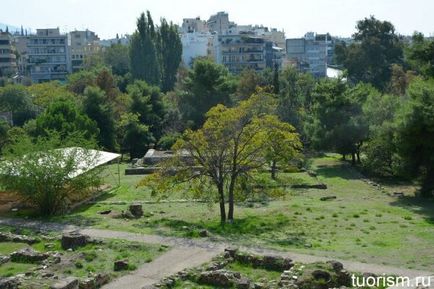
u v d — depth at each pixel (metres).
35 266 25.27
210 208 38.25
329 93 66.44
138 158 76.06
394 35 117.50
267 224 35.12
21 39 190.88
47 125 70.69
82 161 41.25
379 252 26.84
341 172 62.81
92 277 22.45
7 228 34.31
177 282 22.55
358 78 118.12
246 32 179.38
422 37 64.38
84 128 73.44
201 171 36.72
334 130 65.06
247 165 37.19
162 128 85.19
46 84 113.94
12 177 38.50
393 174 58.12
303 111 78.12
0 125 73.94
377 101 65.81
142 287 21.77
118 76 116.31
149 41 107.44
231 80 87.38
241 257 25.22
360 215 38.47
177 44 113.56
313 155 77.19
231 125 36.38
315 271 21.78
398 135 47.25
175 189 39.62
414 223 35.72
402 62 115.31
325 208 41.12
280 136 37.22
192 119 82.50
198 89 82.50
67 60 173.12
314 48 199.00
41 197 38.94
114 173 61.91
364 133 64.19
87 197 45.78
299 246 28.41
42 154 39.16
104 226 33.56
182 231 31.81
